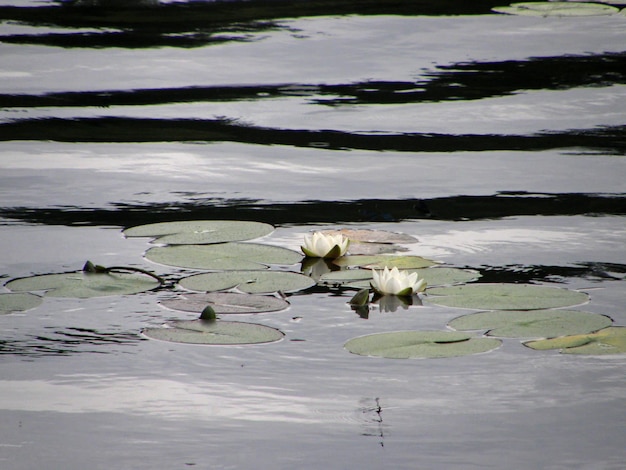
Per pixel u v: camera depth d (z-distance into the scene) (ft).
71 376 36.94
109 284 46.09
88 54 110.32
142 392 35.58
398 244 52.85
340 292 45.68
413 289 45.09
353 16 134.62
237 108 87.51
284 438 32.12
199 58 108.47
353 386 36.09
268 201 61.82
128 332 41.06
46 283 46.11
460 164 70.79
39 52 111.04
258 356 38.78
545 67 103.96
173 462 30.48
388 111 86.48
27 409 34.19
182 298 44.21
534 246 52.70
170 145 75.82
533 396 35.22
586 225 56.54
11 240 53.57
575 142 76.43
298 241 53.31
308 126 81.66
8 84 96.43
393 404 34.60
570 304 42.78
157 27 127.44
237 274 47.19
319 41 117.29
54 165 70.13
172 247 51.16
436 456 30.83
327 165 70.64
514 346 39.73
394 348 38.78
